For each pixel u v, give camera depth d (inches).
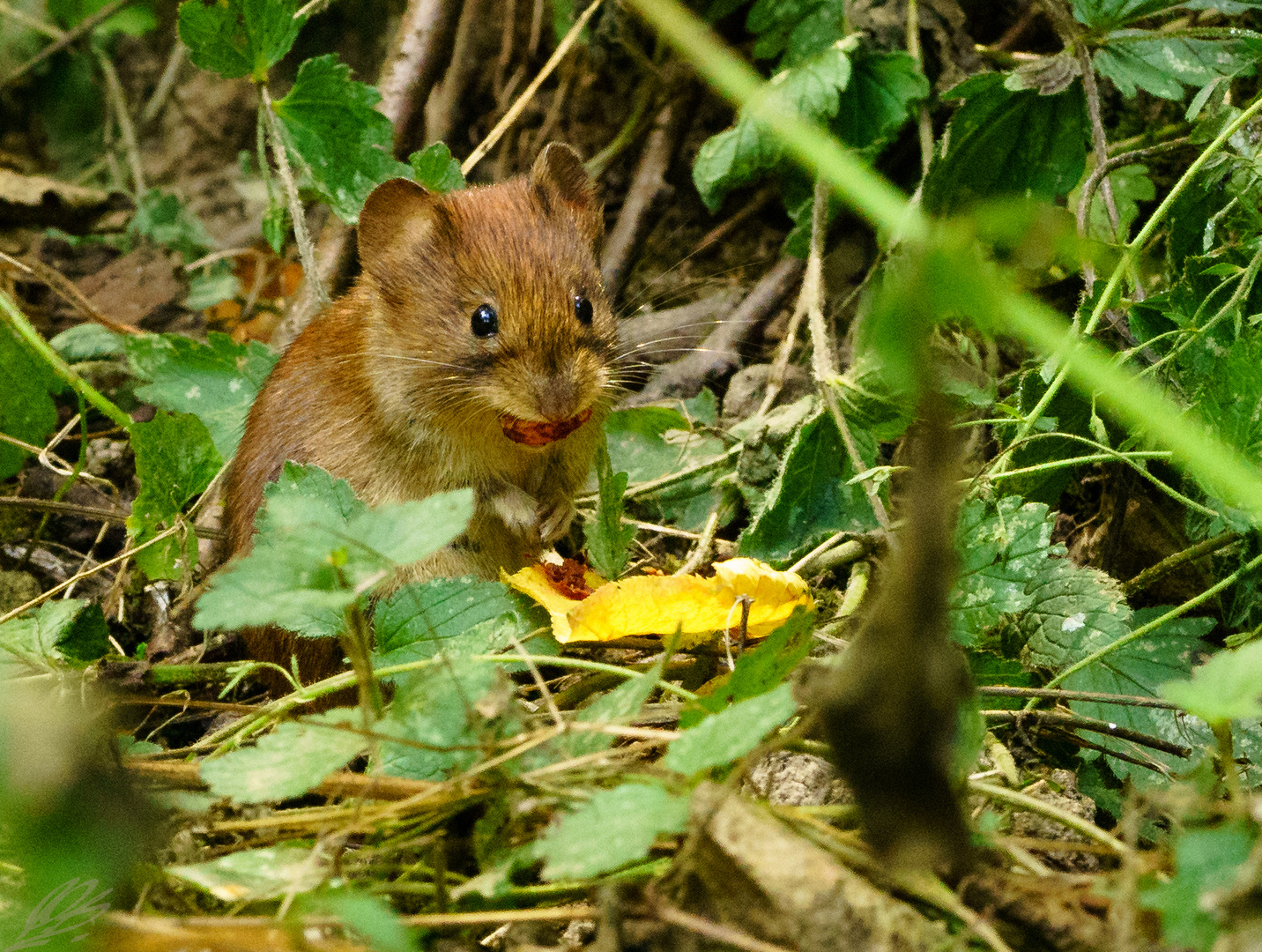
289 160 257.6
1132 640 173.8
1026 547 171.3
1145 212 252.1
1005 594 169.9
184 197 390.9
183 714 194.1
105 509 240.7
